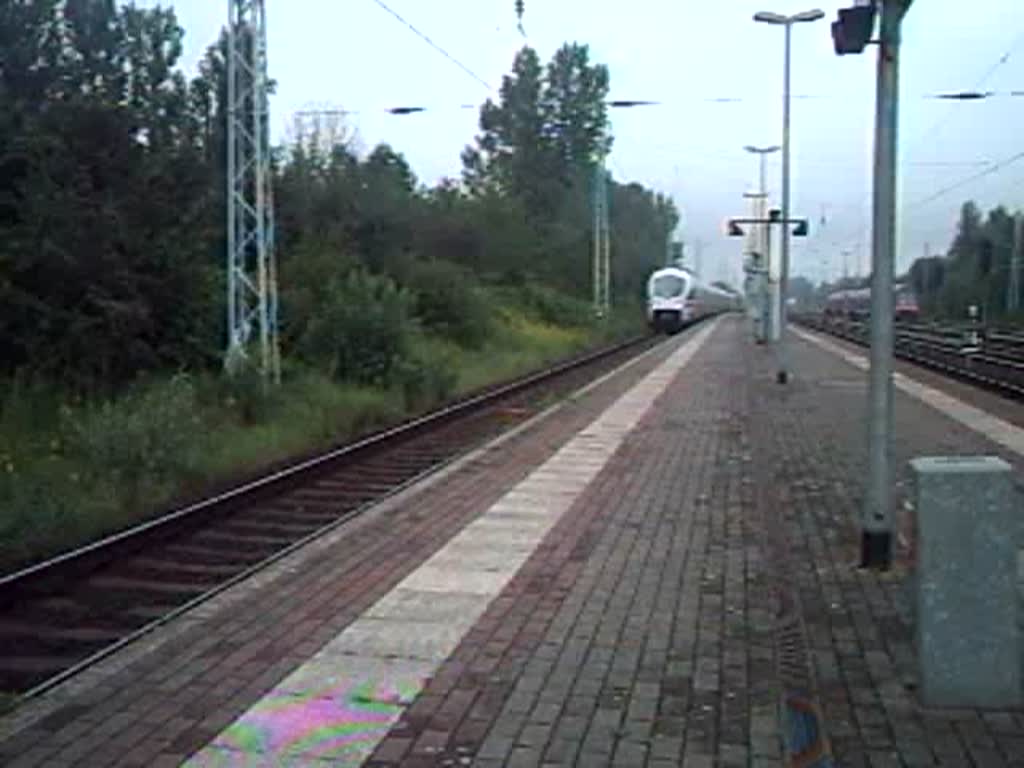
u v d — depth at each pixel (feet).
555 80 270.67
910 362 134.92
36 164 68.74
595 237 224.94
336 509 42.24
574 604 27.58
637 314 268.82
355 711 20.59
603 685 21.85
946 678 20.22
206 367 75.51
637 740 19.21
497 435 62.49
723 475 47.29
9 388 62.85
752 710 20.51
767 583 29.32
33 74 76.28
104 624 27.96
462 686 21.86
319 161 151.23
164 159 76.48
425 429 65.36
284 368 78.89
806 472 47.32
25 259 65.16
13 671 24.27
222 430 59.36
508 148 272.51
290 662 23.41
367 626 25.91
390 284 94.38
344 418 69.72
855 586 28.71
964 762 18.03
